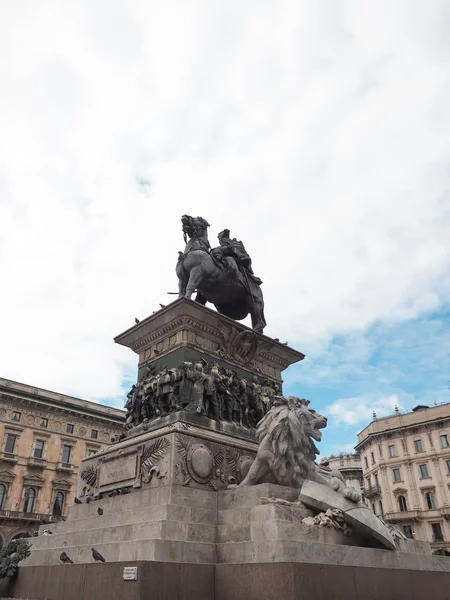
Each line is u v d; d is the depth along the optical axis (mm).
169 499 8281
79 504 10117
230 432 10398
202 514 8273
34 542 9789
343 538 7668
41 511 49875
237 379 11891
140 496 8805
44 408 53812
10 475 49156
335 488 8461
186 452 9094
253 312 13664
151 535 7582
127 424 11555
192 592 6520
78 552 8344
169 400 10570
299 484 8523
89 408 56531
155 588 6207
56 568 7578
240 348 12391
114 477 9859
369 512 8203
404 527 55562
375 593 6793
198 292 13914
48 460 52219
